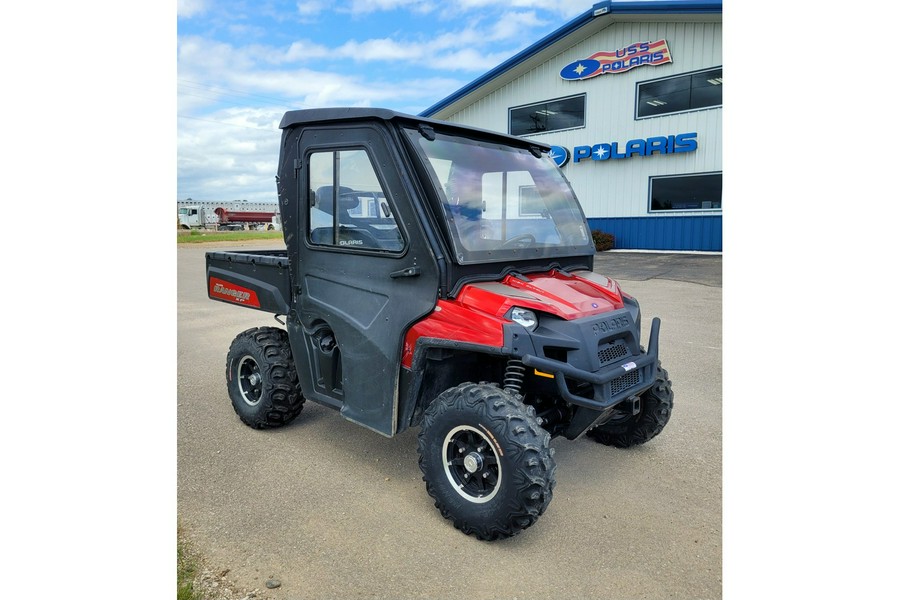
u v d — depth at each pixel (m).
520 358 2.62
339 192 3.23
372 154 3.03
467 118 21.72
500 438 2.56
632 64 17.59
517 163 3.46
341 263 3.26
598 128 18.55
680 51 16.83
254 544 2.69
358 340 3.16
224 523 2.86
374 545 2.69
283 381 3.85
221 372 5.43
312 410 4.48
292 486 3.25
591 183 19.00
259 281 3.95
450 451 2.83
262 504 3.05
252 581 2.42
